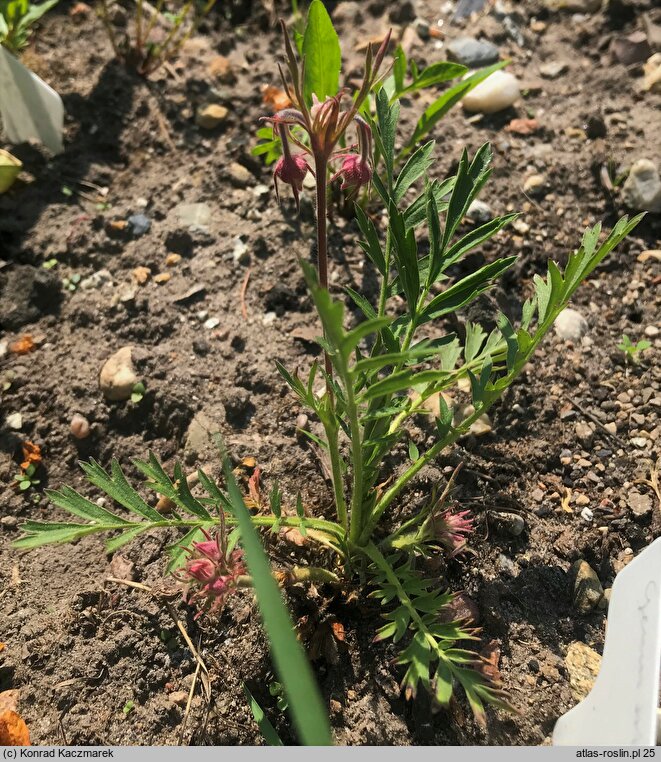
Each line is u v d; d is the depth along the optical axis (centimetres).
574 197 47
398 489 31
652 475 37
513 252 44
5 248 46
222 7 57
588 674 32
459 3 57
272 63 54
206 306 43
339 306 20
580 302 43
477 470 37
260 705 32
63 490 29
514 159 48
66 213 47
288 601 33
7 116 49
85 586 35
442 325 41
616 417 39
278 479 37
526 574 34
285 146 26
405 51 53
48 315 43
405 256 28
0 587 35
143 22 57
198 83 52
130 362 41
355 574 34
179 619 34
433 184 32
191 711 32
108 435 40
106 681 33
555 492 37
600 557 35
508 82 50
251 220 46
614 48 53
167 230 46
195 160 49
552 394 40
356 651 32
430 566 33
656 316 42
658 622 25
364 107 37
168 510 37
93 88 52
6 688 33
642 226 45
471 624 33
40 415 40
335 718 31
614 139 48
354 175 27
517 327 42
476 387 28
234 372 41
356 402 25
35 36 54
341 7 57
